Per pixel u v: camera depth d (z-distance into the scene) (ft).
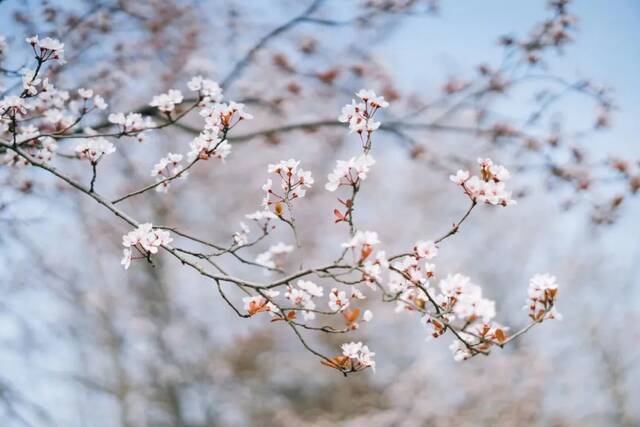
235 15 16.49
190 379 28.71
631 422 32.86
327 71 16.42
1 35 9.61
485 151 16.47
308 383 37.24
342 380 35.24
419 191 37.24
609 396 33.83
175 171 8.25
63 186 16.76
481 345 7.56
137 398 28.96
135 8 14.83
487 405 31.42
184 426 28.45
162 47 16.43
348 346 7.32
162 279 27.50
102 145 7.59
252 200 28.43
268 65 15.99
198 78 8.91
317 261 31.91
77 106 10.24
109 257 27.30
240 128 20.70
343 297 7.62
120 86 15.12
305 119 17.15
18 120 9.47
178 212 27.09
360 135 7.16
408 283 7.32
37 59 7.98
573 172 15.47
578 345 35.19
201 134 7.93
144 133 8.98
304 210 31.63
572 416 32.89
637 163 14.88
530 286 7.32
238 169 26.22
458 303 7.30
